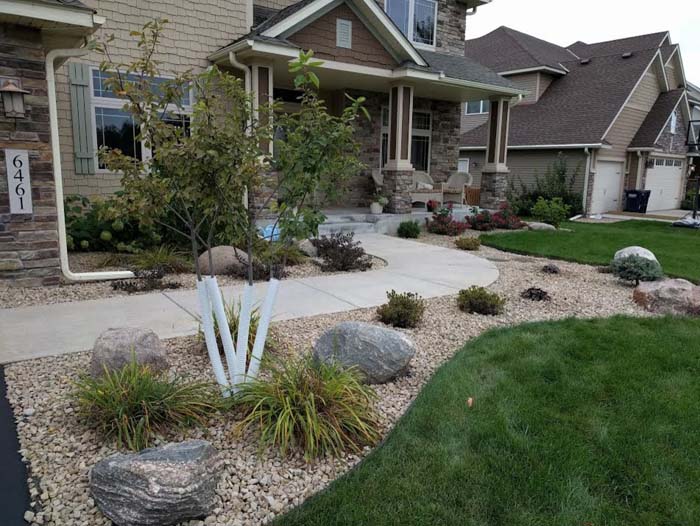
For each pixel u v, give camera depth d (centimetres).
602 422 309
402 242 1002
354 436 287
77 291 572
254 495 240
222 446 274
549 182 1866
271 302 331
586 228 1342
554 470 261
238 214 310
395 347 359
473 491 244
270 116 337
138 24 882
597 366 392
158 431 279
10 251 561
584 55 2436
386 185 1162
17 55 535
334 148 319
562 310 563
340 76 1087
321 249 788
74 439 274
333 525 222
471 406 322
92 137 863
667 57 2106
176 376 327
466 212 1293
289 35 939
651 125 1972
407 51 1080
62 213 586
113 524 216
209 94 329
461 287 648
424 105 1409
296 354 395
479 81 1228
